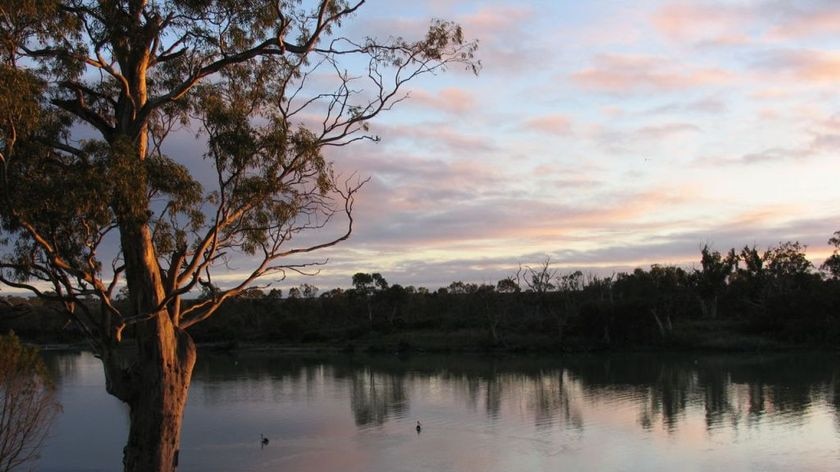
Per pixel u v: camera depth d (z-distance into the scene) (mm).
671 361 68000
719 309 97438
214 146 13289
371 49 14555
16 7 10969
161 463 12867
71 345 94438
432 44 14648
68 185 11352
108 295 13031
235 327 107625
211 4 13180
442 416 40875
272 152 13484
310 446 33188
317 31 13766
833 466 26969
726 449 30188
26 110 11289
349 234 15031
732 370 58719
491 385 54531
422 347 90438
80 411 43219
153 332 13164
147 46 13656
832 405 39906
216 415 42281
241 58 13797
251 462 30141
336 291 123812
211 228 13633
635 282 95312
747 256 98438
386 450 32094
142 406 13016
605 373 60125
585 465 28406
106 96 14062
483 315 98750
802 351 73062
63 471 28344
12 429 24219
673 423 36406
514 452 31109
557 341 83500
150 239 13461
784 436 32312
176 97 13492
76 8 12656
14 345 22328
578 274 100500
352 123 14719
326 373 66312
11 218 11867
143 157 13422
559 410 41750
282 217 14641
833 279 90188
